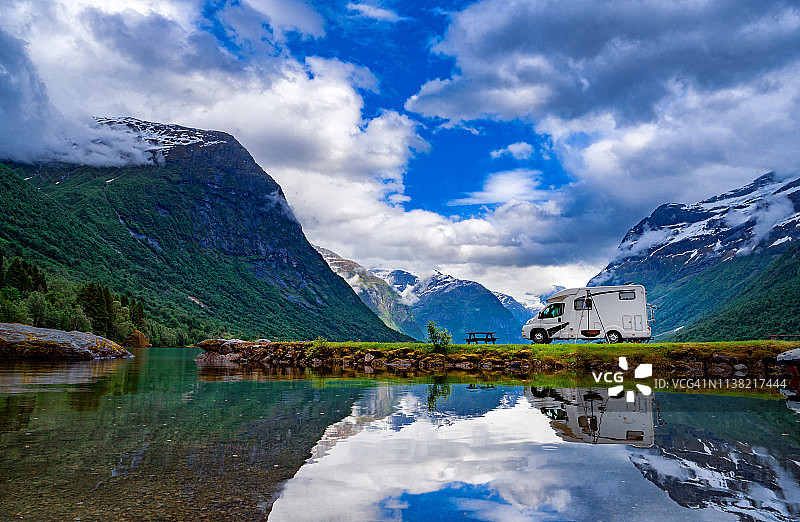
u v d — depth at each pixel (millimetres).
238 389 18656
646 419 11898
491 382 21875
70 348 39000
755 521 5711
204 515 5801
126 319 122000
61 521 5527
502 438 9898
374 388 19344
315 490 6742
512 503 6289
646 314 31266
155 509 5949
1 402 14062
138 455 8328
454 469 7750
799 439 9695
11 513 5734
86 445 8930
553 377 24516
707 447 9102
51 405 13609
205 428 10680
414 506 6180
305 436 10031
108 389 17781
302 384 20906
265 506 6121
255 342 43625
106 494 6430
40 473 7238
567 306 32406
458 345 34188
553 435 10188
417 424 11383
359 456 8516
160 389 18172
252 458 8312
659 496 6527
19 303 87312
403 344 37406
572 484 7039
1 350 36000
